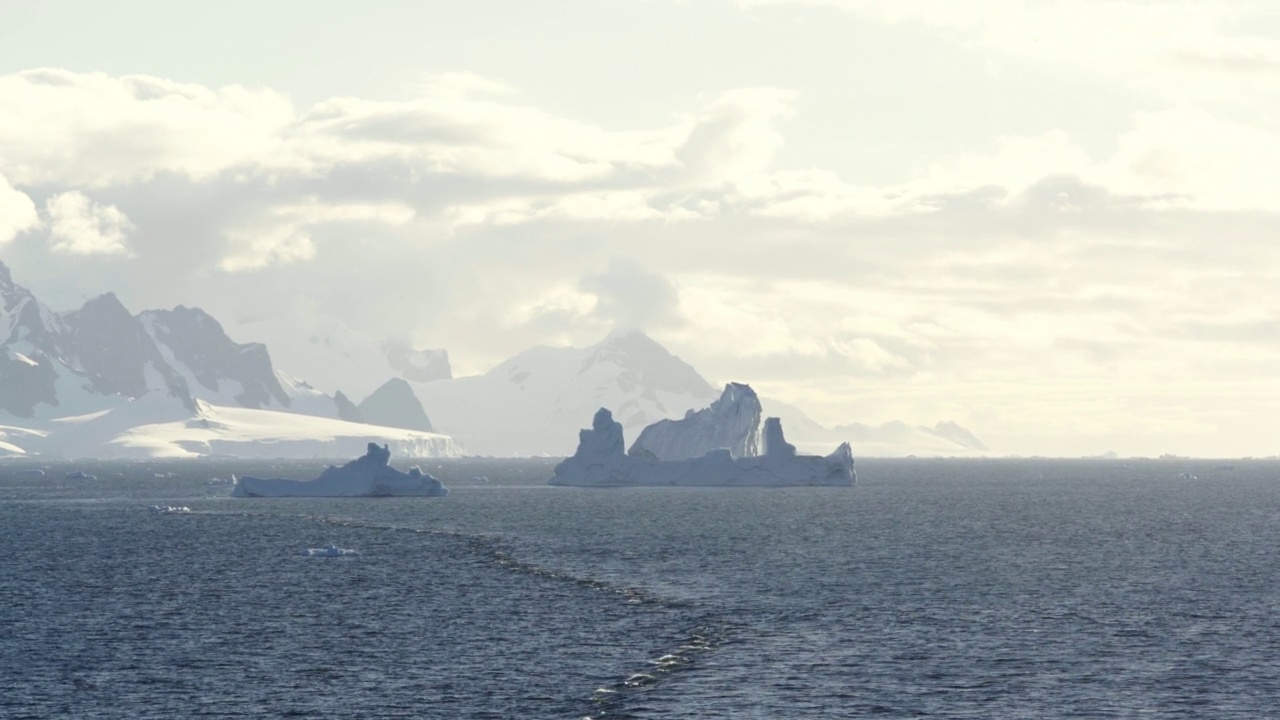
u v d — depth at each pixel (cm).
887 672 6656
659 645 7344
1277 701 6097
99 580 10244
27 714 5841
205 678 6512
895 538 14150
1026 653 7150
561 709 5925
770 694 6197
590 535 14300
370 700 6078
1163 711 5928
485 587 9738
